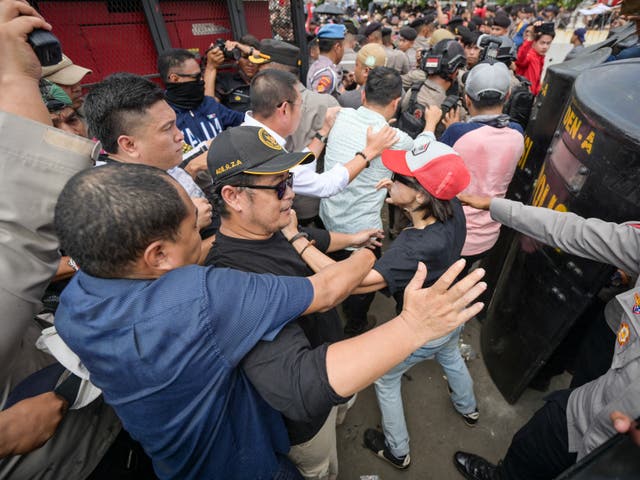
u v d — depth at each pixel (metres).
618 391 1.00
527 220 1.42
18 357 1.13
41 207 0.95
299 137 2.45
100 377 0.76
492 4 14.98
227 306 0.72
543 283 1.72
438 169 1.29
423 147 1.38
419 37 6.32
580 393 1.19
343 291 0.90
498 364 2.21
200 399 0.76
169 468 0.89
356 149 2.04
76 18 2.27
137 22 2.52
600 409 1.06
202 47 2.94
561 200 1.59
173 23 2.71
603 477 0.76
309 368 0.73
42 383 1.05
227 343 0.72
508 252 2.42
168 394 0.73
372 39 5.22
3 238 0.90
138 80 1.33
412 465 1.95
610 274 1.37
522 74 4.91
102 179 0.69
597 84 1.55
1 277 0.87
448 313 0.73
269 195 1.02
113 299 0.72
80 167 1.01
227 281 0.75
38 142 0.94
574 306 1.54
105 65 2.46
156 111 1.33
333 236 1.68
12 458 0.95
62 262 1.41
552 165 1.75
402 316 0.77
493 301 2.34
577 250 1.25
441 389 2.31
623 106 1.32
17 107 0.94
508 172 1.98
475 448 2.01
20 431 0.89
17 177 0.91
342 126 2.10
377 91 2.03
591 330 1.58
